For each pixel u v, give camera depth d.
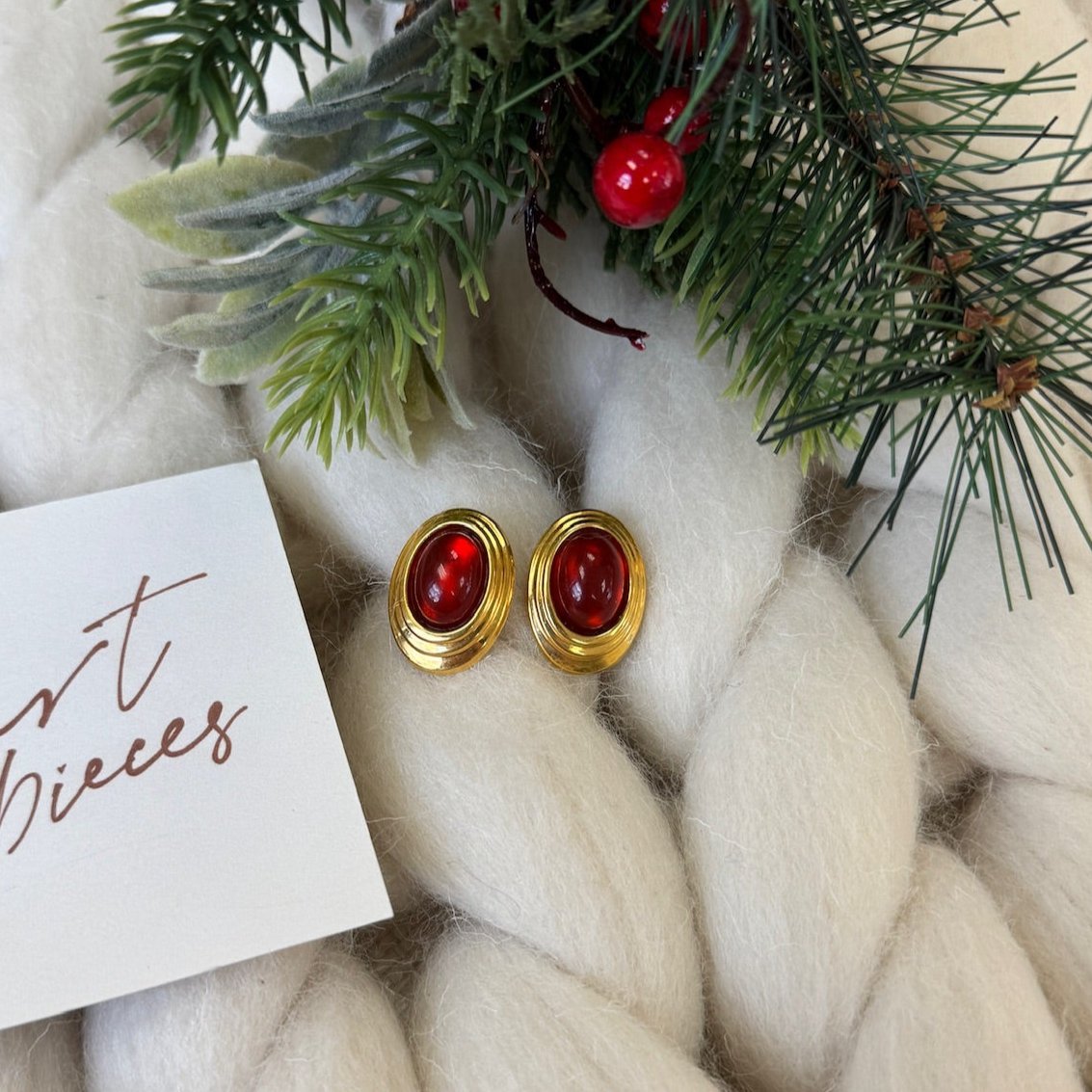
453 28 0.20
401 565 0.25
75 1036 0.24
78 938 0.23
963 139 0.26
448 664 0.24
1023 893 0.25
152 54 0.19
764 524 0.25
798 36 0.21
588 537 0.25
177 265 0.27
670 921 0.24
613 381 0.26
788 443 0.23
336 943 0.25
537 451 0.28
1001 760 0.25
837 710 0.24
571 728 0.24
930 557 0.25
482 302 0.28
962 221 0.22
